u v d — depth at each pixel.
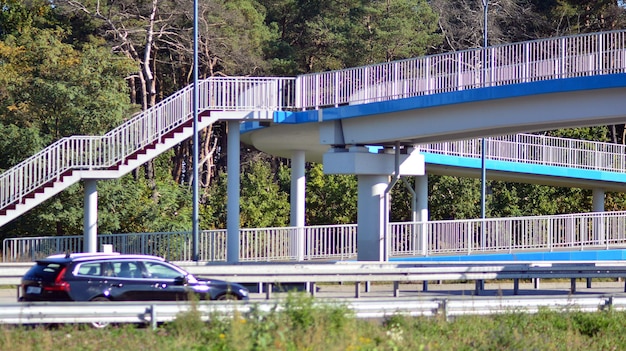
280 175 106.94
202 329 29.78
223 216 95.44
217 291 37.84
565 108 52.75
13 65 83.25
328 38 115.25
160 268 37.41
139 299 36.41
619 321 36.31
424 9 122.38
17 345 27.20
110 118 76.75
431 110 57.81
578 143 85.44
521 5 132.12
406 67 58.62
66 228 76.44
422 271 47.47
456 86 56.31
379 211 62.66
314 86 62.03
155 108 58.78
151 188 86.56
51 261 36.25
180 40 109.81
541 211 99.25
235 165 62.19
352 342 28.22
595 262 55.25
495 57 55.19
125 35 103.31
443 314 34.66
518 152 78.25
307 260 63.94
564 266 51.03
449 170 78.75
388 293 49.56
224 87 60.69
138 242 63.16
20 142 73.62
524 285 57.41
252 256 63.34
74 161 57.81
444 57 57.19
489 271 49.19
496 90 54.25
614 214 71.06
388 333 30.17
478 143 76.50
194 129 58.84
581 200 101.12
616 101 51.09
